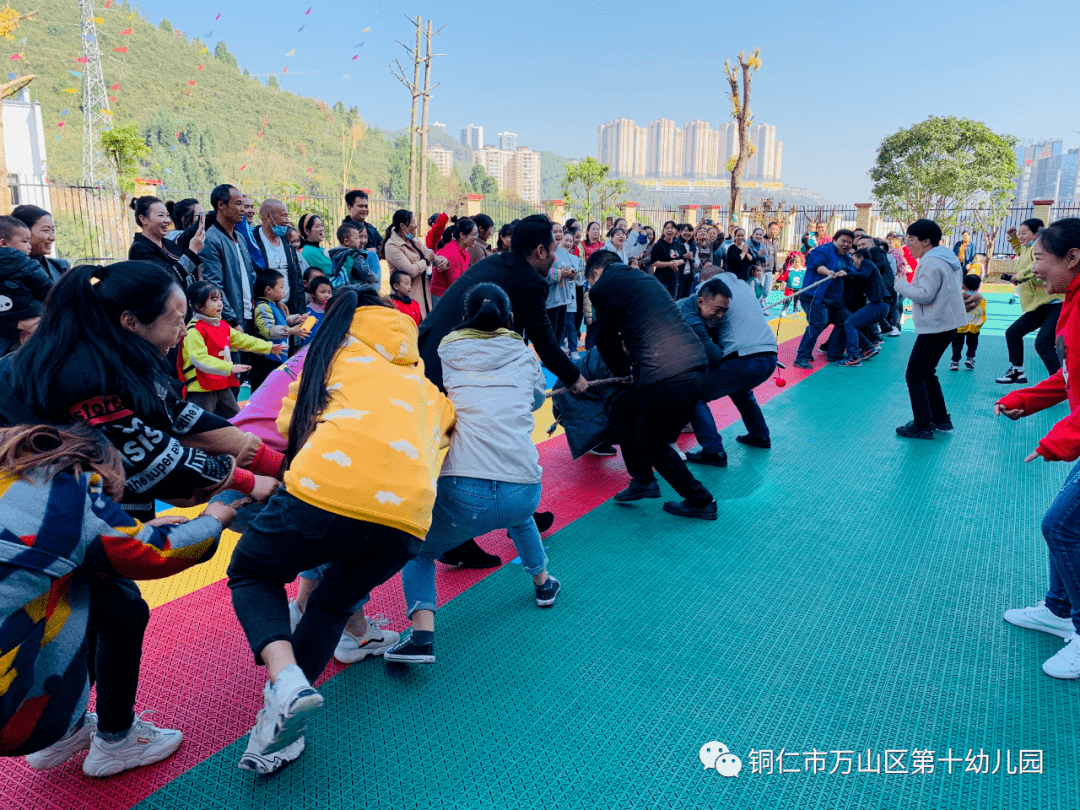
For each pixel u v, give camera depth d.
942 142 26.59
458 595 3.21
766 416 6.38
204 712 2.40
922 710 2.45
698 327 4.76
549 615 3.04
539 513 3.83
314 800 2.02
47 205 15.19
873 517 4.13
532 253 3.36
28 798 2.02
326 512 1.90
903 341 10.66
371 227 8.09
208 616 3.01
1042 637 2.91
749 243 12.31
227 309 5.02
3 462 1.58
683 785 2.10
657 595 3.21
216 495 2.10
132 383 1.80
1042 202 22.33
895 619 3.04
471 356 2.73
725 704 2.47
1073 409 2.61
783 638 2.88
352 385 2.08
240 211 5.22
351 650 2.68
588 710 2.43
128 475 1.85
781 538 3.84
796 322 12.56
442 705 2.45
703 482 4.70
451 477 2.61
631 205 24.08
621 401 4.06
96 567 1.68
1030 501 4.39
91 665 2.32
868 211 23.81
